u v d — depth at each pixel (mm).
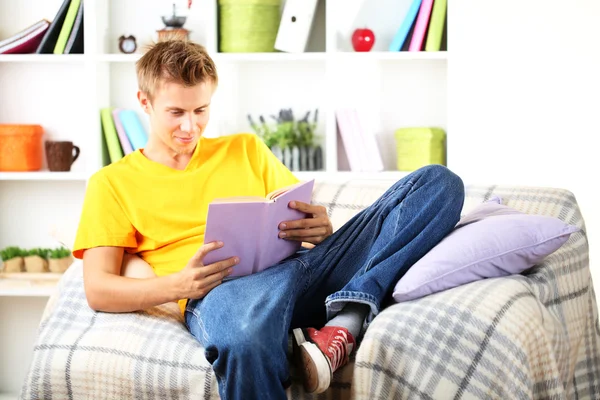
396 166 3260
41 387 1820
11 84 3291
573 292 2021
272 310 1696
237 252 1882
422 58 3082
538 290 1840
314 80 3260
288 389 1742
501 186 2301
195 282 1837
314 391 1676
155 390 1749
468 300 1699
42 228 3338
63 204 3328
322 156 3283
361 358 1673
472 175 3121
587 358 2098
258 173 2227
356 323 1829
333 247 1995
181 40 2107
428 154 3100
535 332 1679
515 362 1612
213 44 3074
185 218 2088
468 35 3078
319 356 1660
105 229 2010
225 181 2162
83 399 1808
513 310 1678
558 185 3090
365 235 1984
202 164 2158
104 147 3168
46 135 3305
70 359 1812
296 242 2002
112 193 2062
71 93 3283
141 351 1783
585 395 2078
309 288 1954
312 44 3258
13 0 3264
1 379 3355
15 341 3344
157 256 2076
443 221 1899
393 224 1912
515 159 3102
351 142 3115
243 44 3094
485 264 1838
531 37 3059
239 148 2225
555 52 3051
